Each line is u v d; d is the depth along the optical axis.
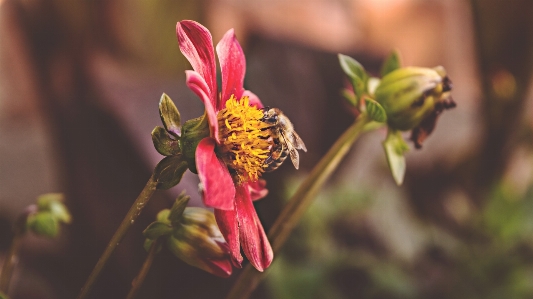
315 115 0.55
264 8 0.57
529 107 0.57
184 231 0.19
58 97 0.43
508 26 0.54
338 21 0.65
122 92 0.42
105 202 0.42
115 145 0.41
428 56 0.79
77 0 0.43
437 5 0.78
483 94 0.59
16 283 0.47
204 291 0.40
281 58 0.55
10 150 0.59
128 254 0.42
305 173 0.51
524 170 0.65
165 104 0.18
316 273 0.40
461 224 0.57
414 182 0.61
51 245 0.48
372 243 0.46
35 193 0.56
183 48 0.18
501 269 0.48
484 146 0.60
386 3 0.74
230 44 0.20
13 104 0.58
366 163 0.57
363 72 0.23
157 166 0.18
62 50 0.43
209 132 0.18
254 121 0.20
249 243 0.19
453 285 0.46
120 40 0.44
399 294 0.42
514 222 0.52
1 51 0.47
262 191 0.21
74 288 0.46
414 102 0.22
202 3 0.48
